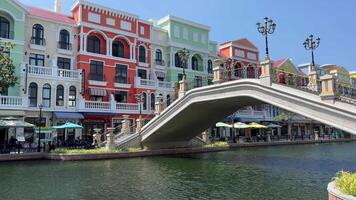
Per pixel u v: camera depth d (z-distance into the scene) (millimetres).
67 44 31969
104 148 25125
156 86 36812
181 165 20422
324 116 15391
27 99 27203
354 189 7281
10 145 22688
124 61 35000
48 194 12219
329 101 15219
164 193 12531
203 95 21750
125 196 12016
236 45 45688
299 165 20453
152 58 38250
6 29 28656
